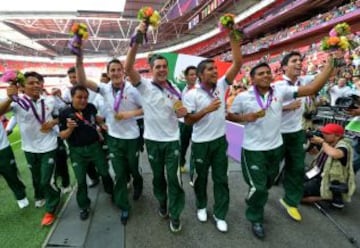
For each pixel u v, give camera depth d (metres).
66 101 3.51
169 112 2.38
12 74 2.57
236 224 2.67
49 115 2.84
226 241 2.41
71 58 39.84
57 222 2.76
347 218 2.73
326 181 2.81
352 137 3.28
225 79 2.52
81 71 2.55
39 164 2.88
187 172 4.18
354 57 7.46
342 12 10.96
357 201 3.07
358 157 3.07
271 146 2.43
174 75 5.27
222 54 23.42
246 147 2.49
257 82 2.38
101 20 26.02
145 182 3.77
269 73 2.35
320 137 3.04
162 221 2.74
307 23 13.33
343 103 4.07
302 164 2.71
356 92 4.79
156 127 2.41
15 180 3.03
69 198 3.32
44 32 30.02
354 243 2.33
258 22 17.08
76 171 2.73
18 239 2.50
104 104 2.83
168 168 2.46
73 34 2.36
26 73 2.71
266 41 16.92
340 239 2.40
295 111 2.66
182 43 30.34
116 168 2.72
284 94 2.48
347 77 5.89
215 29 23.23
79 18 23.67
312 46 12.57
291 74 2.69
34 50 38.84
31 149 2.79
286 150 2.76
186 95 2.49
